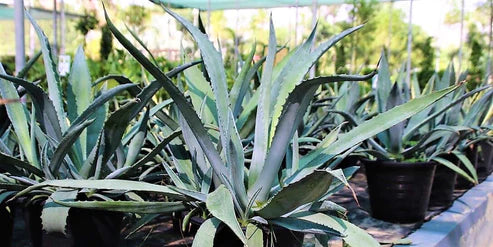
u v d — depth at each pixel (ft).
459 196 9.05
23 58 6.09
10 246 5.13
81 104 5.05
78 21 26.27
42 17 24.07
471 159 9.87
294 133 4.14
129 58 19.03
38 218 4.57
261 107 4.11
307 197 3.43
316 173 3.14
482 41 39.24
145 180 4.96
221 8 27.84
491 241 9.32
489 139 9.98
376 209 7.24
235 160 3.65
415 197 6.95
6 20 28.27
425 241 6.18
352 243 3.57
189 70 5.33
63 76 11.40
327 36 37.29
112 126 4.09
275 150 3.80
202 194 3.94
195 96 5.26
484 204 8.75
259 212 3.79
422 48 41.88
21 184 4.58
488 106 9.64
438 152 7.61
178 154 4.86
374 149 7.63
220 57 4.41
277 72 5.66
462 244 7.16
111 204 3.68
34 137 4.65
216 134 4.99
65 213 3.90
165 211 4.04
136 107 4.28
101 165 4.43
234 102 5.36
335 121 9.56
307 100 3.59
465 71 9.40
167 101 5.06
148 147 6.51
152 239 5.88
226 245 3.83
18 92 4.97
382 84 8.00
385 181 7.00
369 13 36.14
